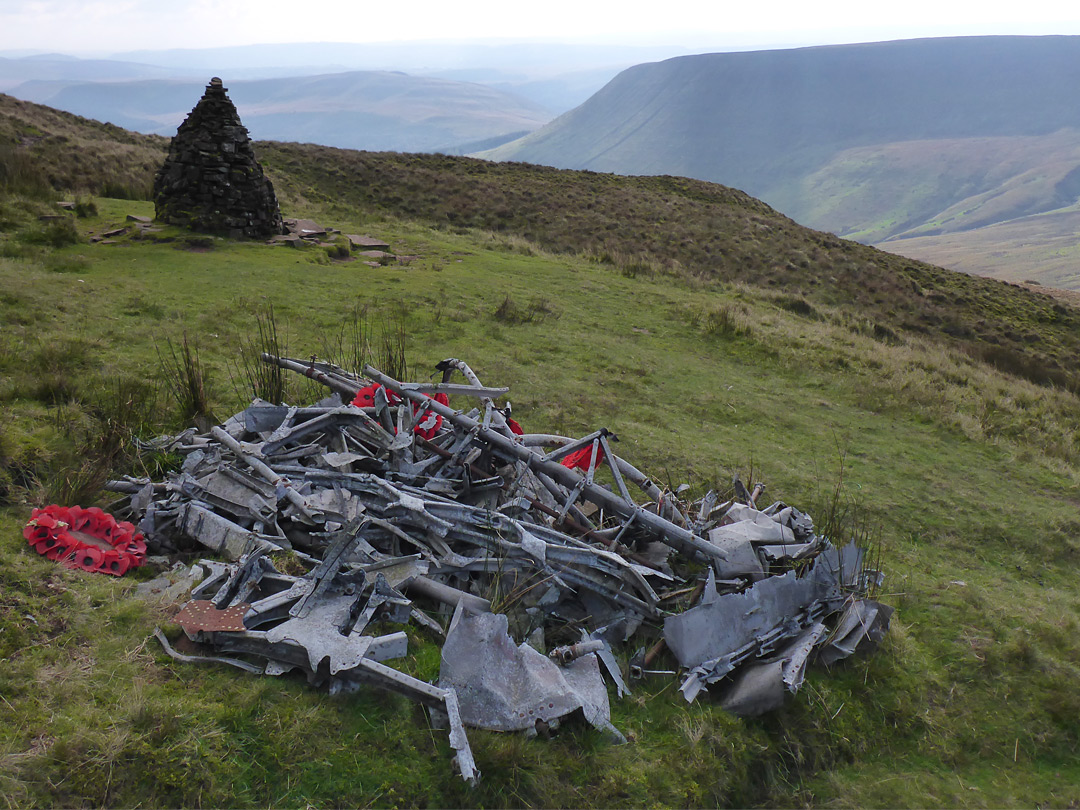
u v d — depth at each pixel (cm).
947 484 1070
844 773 513
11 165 1978
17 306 999
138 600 439
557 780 404
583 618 544
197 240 1686
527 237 3431
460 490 614
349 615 438
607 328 1588
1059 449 1370
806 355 1631
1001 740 571
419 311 1406
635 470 696
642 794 416
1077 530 988
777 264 3650
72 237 1542
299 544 518
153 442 642
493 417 706
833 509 803
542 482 657
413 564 500
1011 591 803
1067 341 3603
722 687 527
